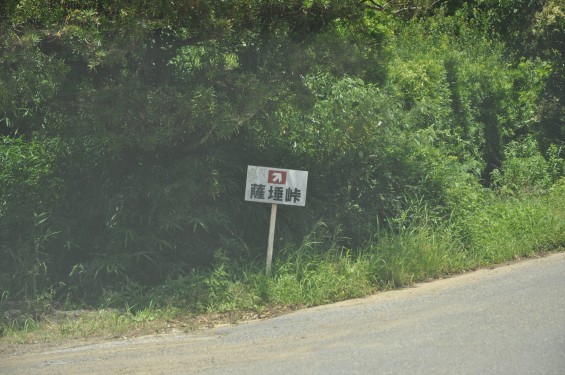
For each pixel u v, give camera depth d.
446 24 29.03
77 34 13.23
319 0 14.90
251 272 14.62
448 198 17.83
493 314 11.43
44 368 10.45
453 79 24.70
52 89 13.98
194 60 15.36
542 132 26.69
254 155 16.31
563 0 25.80
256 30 15.19
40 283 14.52
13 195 15.67
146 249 14.78
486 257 16.69
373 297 13.87
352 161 17.19
